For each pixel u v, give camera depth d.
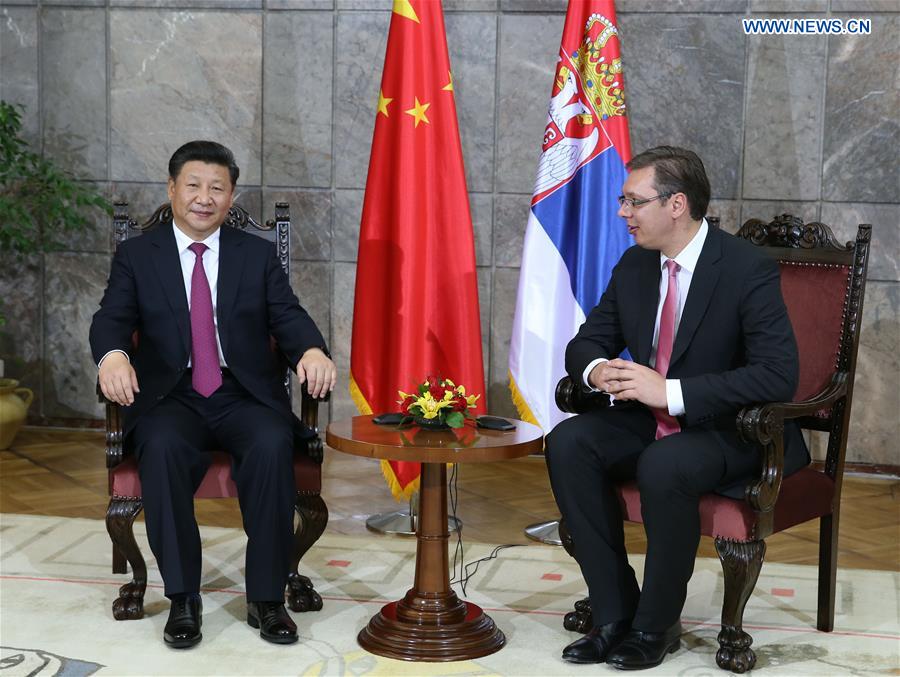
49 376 5.71
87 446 5.35
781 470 2.73
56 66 5.52
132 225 3.59
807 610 3.26
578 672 2.74
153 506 2.91
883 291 5.07
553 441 2.90
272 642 2.89
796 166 5.10
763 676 2.73
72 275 5.63
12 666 2.69
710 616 3.19
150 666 2.71
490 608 3.22
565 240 4.16
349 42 5.33
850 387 3.06
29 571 3.47
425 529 2.90
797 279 3.21
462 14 5.24
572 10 4.13
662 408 2.85
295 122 5.42
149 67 5.46
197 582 2.94
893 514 4.46
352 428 2.97
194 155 3.22
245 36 5.39
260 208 5.50
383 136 4.20
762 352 2.79
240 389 3.25
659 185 2.87
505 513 4.35
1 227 5.22
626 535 4.07
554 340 4.14
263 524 2.94
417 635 2.83
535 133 5.26
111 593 3.28
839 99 5.02
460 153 4.18
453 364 4.19
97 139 5.54
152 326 3.21
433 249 4.17
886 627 3.11
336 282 5.49
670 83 5.15
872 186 5.04
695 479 2.70
